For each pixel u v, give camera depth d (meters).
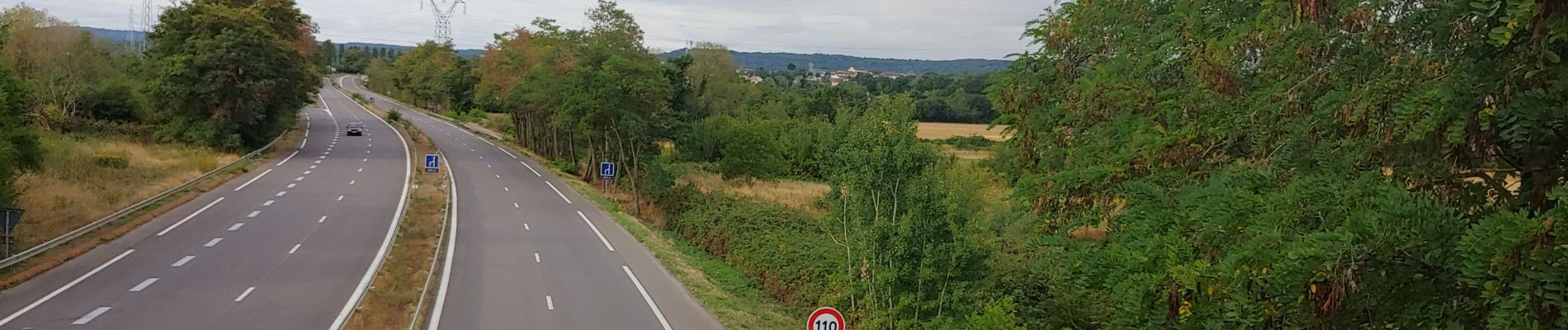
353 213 35.81
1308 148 9.88
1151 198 10.44
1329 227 7.74
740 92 78.31
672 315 21.80
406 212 35.88
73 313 18.31
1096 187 13.81
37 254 24.00
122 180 38.84
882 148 19.39
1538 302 6.36
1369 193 7.89
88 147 45.53
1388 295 7.65
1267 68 11.35
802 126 71.88
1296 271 7.28
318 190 42.78
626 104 44.50
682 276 27.16
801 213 37.81
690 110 60.28
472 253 28.88
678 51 117.19
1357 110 8.78
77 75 60.66
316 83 67.31
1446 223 7.37
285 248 27.36
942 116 100.94
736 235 34.09
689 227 38.19
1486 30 7.85
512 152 74.00
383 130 88.31
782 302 26.88
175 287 21.19
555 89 47.91
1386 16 9.91
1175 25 13.17
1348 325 7.81
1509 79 7.21
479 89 71.88
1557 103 7.07
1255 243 7.81
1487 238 6.55
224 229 30.41
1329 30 10.43
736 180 57.47
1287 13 10.97
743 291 27.17
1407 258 7.54
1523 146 7.41
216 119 56.22
